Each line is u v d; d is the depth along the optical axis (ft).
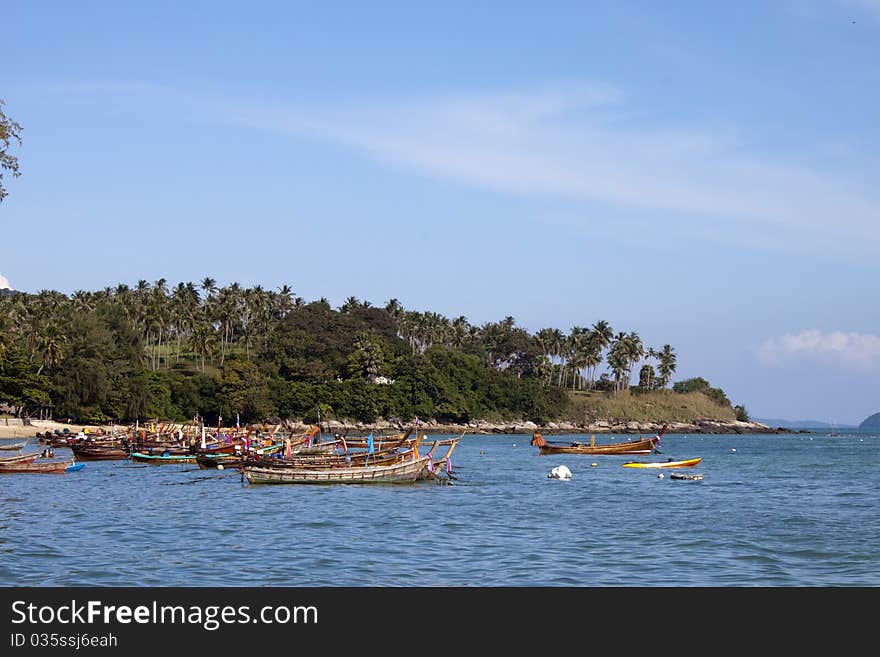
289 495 189.37
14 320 564.30
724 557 115.96
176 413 567.18
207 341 647.56
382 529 138.51
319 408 604.49
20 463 250.16
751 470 301.63
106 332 533.55
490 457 375.66
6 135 163.73
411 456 220.43
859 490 217.56
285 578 102.78
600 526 143.33
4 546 119.85
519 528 140.56
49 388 495.41
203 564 109.50
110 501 177.99
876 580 103.86
